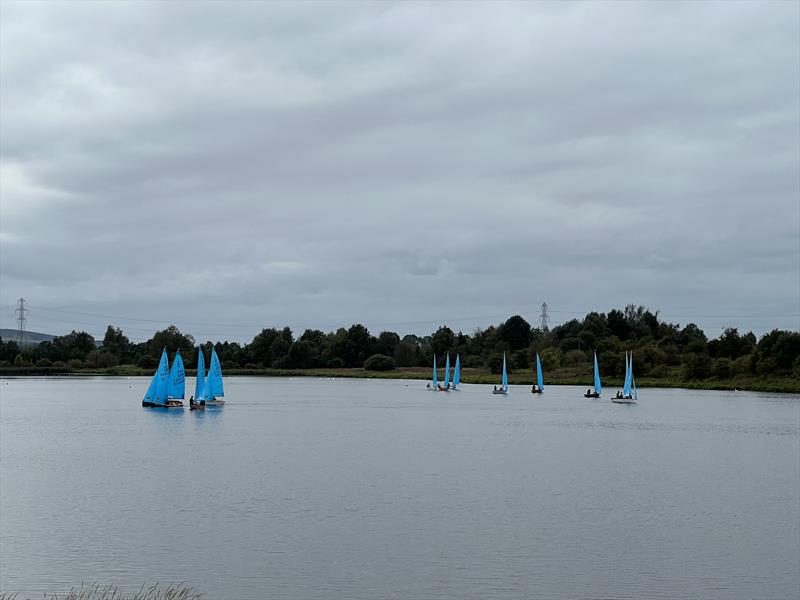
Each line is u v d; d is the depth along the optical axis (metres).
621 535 42.19
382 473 61.59
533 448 79.00
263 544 40.12
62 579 34.84
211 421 108.88
